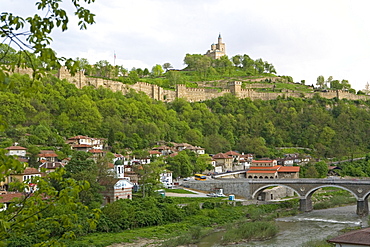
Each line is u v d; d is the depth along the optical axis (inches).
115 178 5634.8
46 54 845.2
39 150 6855.3
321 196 7721.5
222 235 4771.2
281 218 5821.9
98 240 4180.6
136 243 4244.6
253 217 5733.3
